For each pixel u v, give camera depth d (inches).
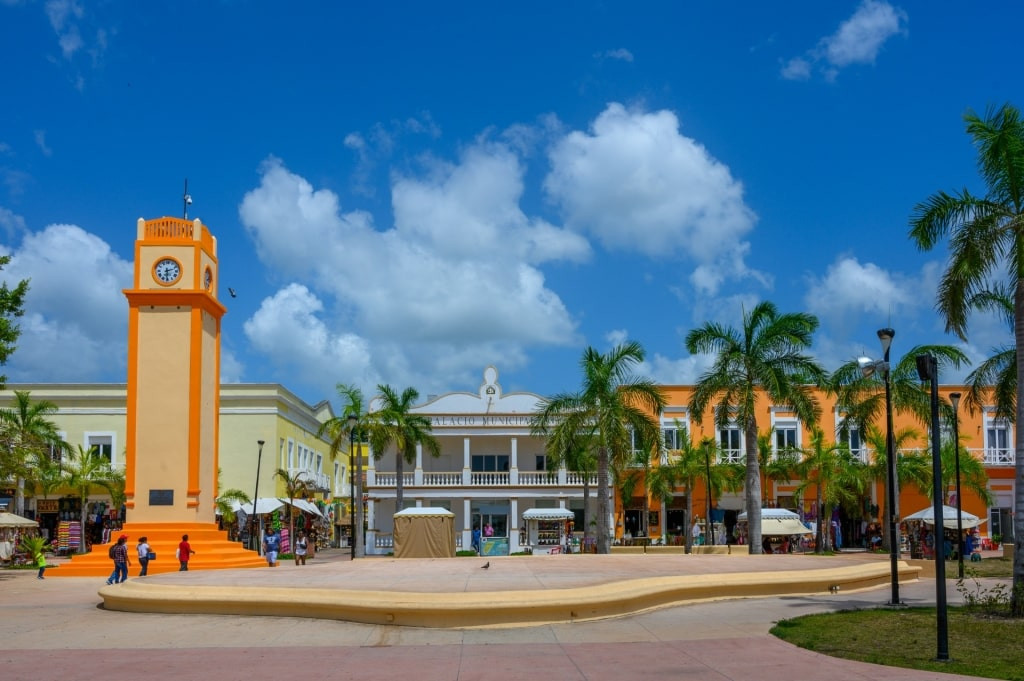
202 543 1534.2
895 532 879.7
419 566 1087.6
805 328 1485.0
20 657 620.1
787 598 916.0
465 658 596.1
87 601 1022.4
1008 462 2213.3
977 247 796.6
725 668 552.1
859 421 1562.5
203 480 1620.3
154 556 1248.8
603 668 557.0
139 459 1571.1
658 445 1635.1
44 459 1644.9
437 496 2320.4
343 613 759.1
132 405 1582.2
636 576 895.7
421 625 724.7
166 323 1604.3
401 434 2066.9
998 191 842.8
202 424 1620.3
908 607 839.1
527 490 2317.9
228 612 814.5
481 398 2410.2
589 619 750.5
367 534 2274.9
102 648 662.5
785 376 1473.9
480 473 2336.4
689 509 2022.6
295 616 784.3
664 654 603.5
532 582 832.3
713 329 1501.0
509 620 724.7
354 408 2049.7
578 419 1608.0
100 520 2164.1
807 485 2066.9
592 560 1193.4
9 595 1111.6
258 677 535.2
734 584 904.3
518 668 558.6
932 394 604.7
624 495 2174.0
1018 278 808.9
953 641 639.8
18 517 1865.2
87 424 2336.4
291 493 2396.7
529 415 2353.6
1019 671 534.3
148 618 818.2
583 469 2043.6
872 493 2208.4
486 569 1021.8
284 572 1011.3
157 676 540.7
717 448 2122.3
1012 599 765.3
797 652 606.2
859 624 719.1
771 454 2119.8
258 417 2418.8
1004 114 836.0
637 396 1659.7
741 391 1493.6
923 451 2096.5
